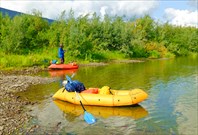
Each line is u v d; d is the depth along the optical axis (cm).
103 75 2091
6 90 1445
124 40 3919
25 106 1177
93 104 1197
